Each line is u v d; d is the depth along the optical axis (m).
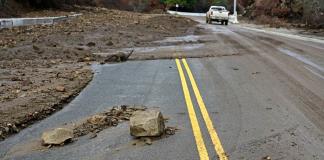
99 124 7.51
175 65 13.84
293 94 9.76
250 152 6.11
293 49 18.78
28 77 11.77
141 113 7.08
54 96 9.48
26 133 7.25
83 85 10.81
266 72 12.62
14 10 32.78
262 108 8.52
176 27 31.81
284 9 51.34
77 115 8.19
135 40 21.30
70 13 38.97
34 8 38.19
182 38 23.22
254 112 8.23
